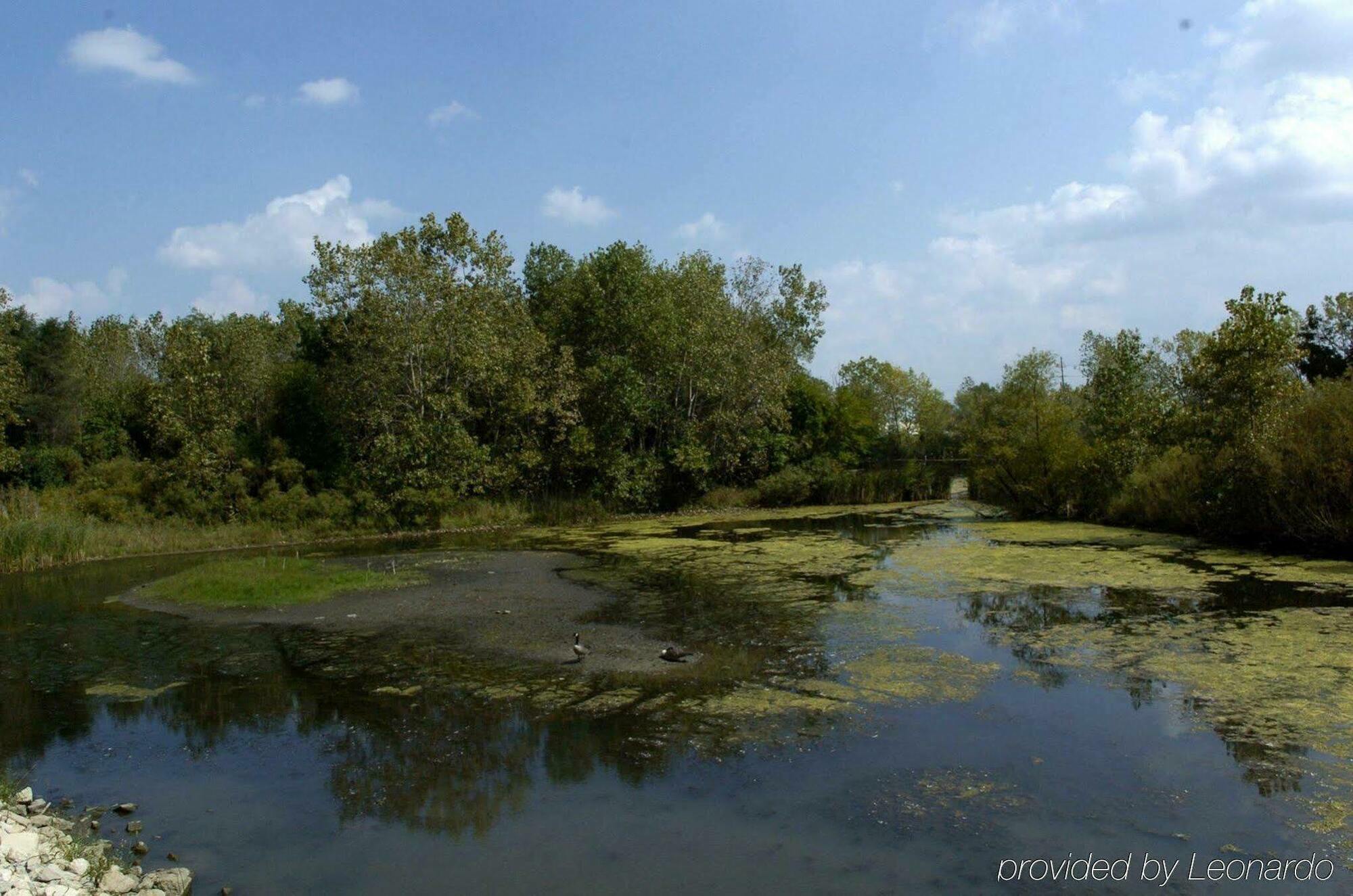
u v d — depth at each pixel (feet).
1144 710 28.58
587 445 107.14
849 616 44.14
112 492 91.04
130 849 21.22
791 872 19.01
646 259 127.24
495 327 105.40
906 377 237.86
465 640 40.93
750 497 124.26
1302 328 98.89
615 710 30.14
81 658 40.04
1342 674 31.42
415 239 100.17
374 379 100.53
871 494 130.52
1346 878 18.20
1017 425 98.78
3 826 21.17
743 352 122.11
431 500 96.17
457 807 23.00
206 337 104.27
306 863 20.26
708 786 23.65
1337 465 57.36
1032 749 25.54
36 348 128.57
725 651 37.68
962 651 36.63
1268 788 22.53
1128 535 74.79
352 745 27.89
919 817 21.47
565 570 62.59
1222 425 67.36
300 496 94.53
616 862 19.71
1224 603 44.16
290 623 46.11
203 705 32.58
